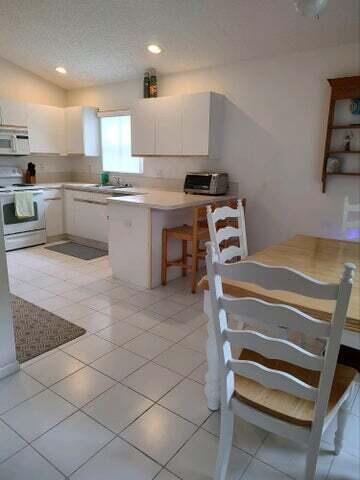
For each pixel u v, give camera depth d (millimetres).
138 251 3504
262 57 3633
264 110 3719
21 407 1832
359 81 2969
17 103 4738
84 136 5188
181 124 3992
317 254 1995
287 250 2080
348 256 1955
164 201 3451
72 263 4297
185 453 1576
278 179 3746
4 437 1640
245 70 3779
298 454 1592
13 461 1517
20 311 2941
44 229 5129
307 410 1229
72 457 1543
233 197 3908
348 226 2633
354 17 2795
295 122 3537
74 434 1666
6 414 1781
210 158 4027
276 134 3678
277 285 1030
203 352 2379
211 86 4070
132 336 2572
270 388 1295
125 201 3471
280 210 3789
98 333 2607
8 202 4605
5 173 5043
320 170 3461
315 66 3336
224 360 1262
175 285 3615
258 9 2877
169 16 3203
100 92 5219
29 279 3715
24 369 2148
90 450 1581
